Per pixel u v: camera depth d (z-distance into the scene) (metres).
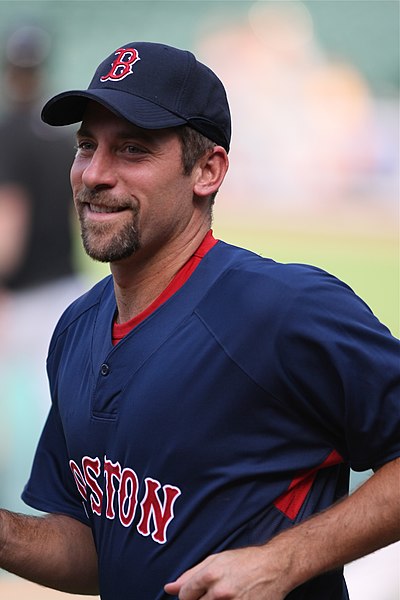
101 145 7.66
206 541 7.38
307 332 7.19
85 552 8.79
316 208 48.62
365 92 50.50
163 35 57.75
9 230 18.81
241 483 7.36
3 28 57.38
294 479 7.46
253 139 49.03
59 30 58.06
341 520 7.12
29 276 19.45
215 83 7.97
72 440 8.12
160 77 7.69
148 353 7.61
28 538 8.55
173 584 7.09
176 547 7.45
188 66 7.80
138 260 7.81
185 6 58.75
